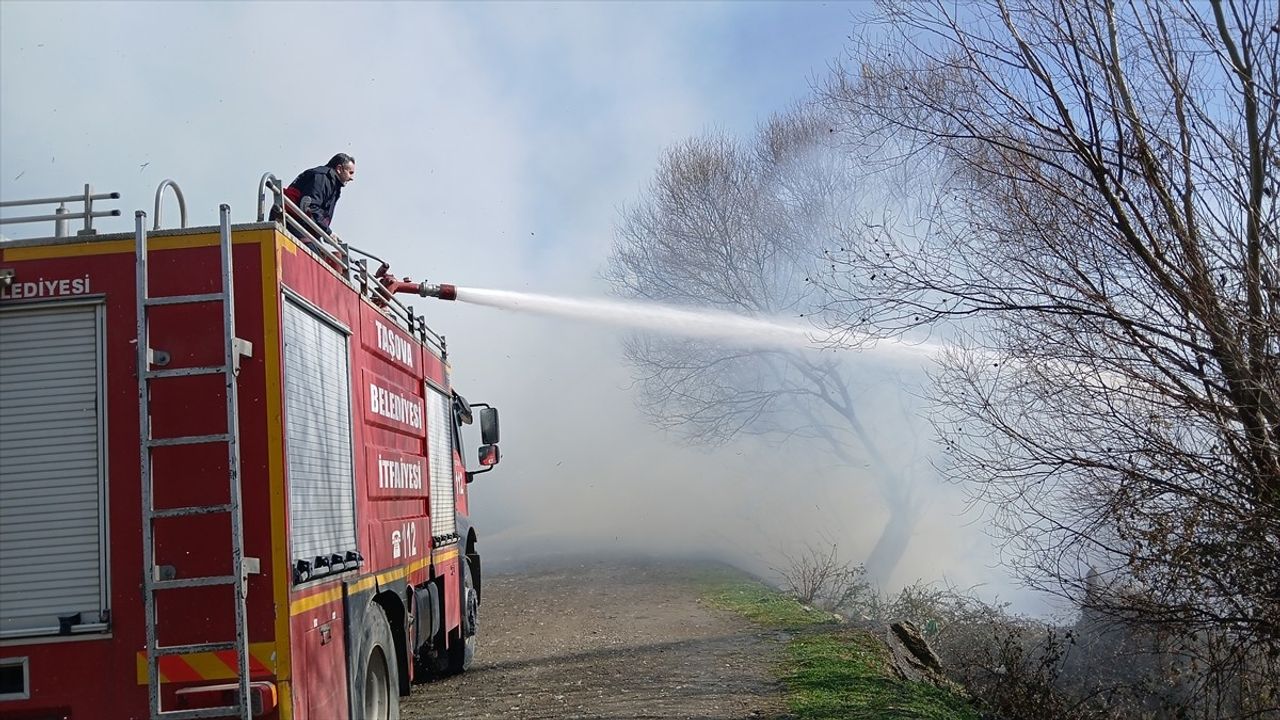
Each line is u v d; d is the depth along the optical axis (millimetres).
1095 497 8070
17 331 5121
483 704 9359
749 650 11750
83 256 5156
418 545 8727
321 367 6090
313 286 5965
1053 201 8359
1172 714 8602
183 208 5562
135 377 5109
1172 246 7758
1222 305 7391
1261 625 7645
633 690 9609
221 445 5062
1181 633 8062
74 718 4949
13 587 4988
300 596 5309
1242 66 7535
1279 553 7402
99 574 5008
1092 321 8008
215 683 4953
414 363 8953
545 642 13227
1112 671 9453
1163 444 7699
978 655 10695
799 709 8492
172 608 4996
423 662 10539
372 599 6957
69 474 5047
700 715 8406
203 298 5004
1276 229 7340
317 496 5805
